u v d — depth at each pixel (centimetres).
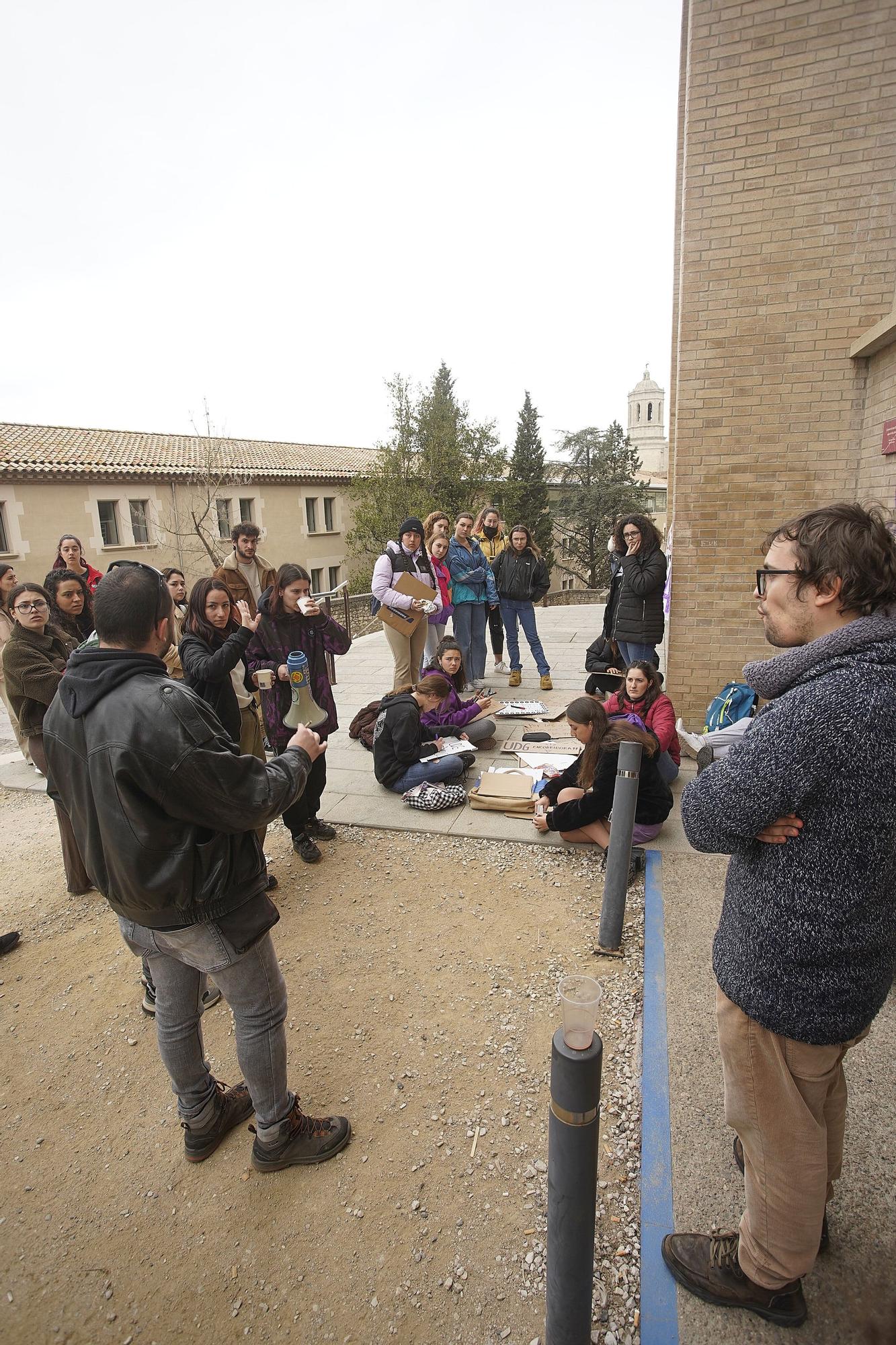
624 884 318
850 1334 167
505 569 766
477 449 3503
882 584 130
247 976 205
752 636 548
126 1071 274
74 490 2230
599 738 391
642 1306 176
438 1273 194
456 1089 254
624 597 611
